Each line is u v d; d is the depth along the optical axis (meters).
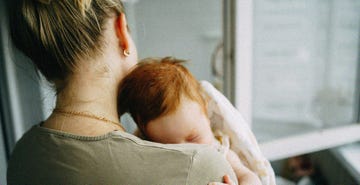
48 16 0.52
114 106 0.59
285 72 1.62
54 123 0.54
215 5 1.69
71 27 0.52
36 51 0.54
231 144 0.92
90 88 0.55
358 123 1.58
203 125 0.78
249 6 1.16
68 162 0.50
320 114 1.69
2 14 1.04
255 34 1.46
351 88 1.65
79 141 0.51
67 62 0.53
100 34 0.54
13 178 0.56
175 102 0.73
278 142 1.38
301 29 1.60
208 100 0.92
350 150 1.59
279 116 1.65
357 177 1.40
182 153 0.51
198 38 1.72
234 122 0.90
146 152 0.51
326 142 1.48
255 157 0.89
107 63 0.56
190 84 0.77
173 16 1.66
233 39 1.18
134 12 1.56
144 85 0.75
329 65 1.68
